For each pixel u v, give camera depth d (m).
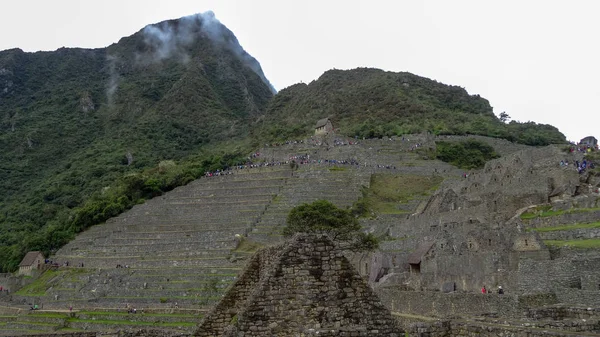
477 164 174.62
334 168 163.50
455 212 93.19
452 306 46.66
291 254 23.22
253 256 27.58
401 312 54.16
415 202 135.88
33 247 160.25
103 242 145.38
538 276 49.69
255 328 22.41
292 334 22.31
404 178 156.38
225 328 25.58
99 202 171.25
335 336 21.62
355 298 23.00
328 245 23.48
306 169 167.62
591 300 40.41
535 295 41.94
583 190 86.94
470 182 113.94
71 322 95.19
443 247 75.75
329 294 22.92
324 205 100.75
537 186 90.38
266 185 160.12
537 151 107.06
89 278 122.25
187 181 180.75
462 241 72.44
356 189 145.62
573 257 51.62
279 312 22.62
